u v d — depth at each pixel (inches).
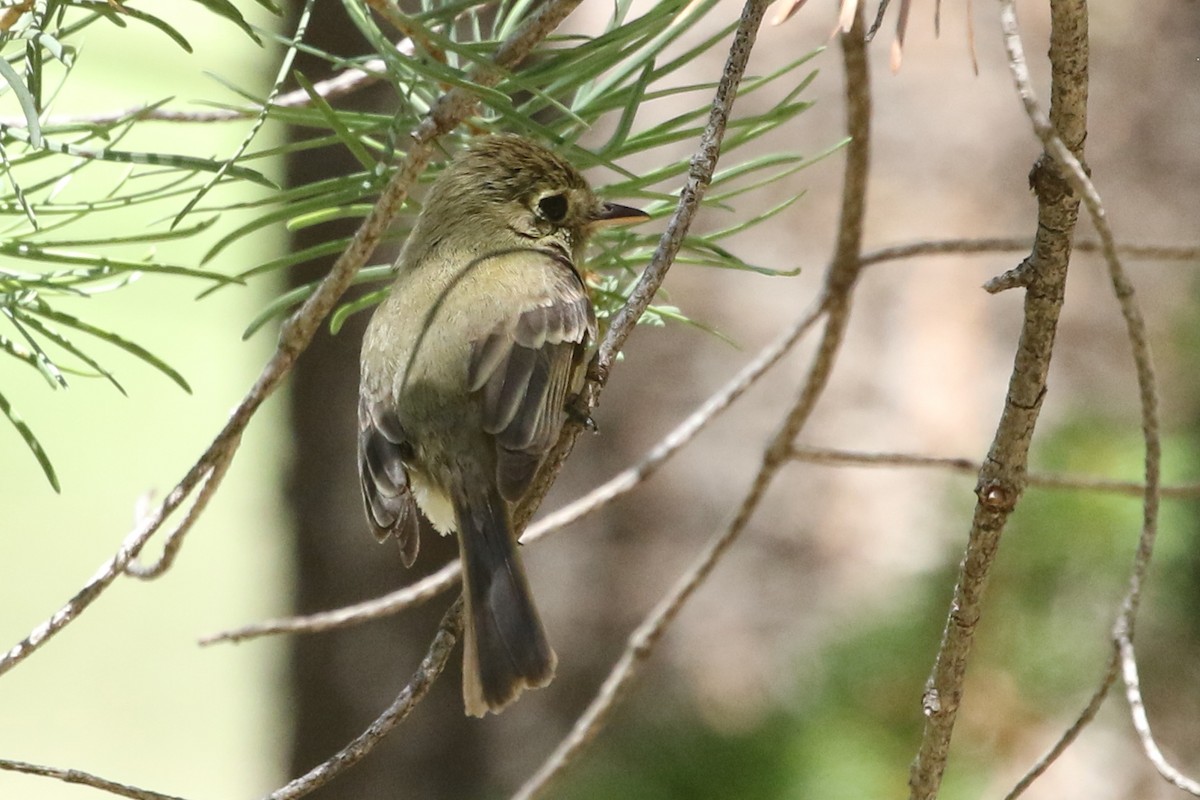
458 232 306.3
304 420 490.3
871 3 446.0
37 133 169.8
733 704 416.2
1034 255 196.2
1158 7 460.8
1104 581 320.5
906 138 447.2
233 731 770.2
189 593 786.2
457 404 281.7
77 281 214.1
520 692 245.0
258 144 457.1
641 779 337.1
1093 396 410.9
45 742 754.2
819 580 418.3
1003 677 322.7
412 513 274.8
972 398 422.9
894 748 327.6
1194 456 326.3
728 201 453.4
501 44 198.8
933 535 377.1
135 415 727.1
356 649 483.2
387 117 217.9
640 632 296.2
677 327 450.6
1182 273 422.3
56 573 767.7
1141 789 350.3
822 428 430.6
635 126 441.4
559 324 286.8
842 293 287.1
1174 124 448.5
